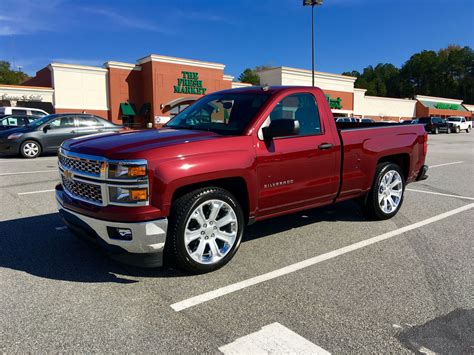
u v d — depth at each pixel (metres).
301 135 4.54
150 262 3.59
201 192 3.75
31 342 2.74
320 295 3.47
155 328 2.93
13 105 32.16
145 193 3.44
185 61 37.28
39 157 14.19
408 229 5.43
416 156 6.11
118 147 3.61
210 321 3.03
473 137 35.34
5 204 6.66
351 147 5.05
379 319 3.07
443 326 2.98
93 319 3.04
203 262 3.85
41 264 4.11
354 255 4.44
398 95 121.12
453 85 111.38
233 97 4.77
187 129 4.55
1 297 3.39
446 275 3.90
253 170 4.05
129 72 36.72
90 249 4.55
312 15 28.45
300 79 46.09
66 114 14.43
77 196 3.90
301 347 2.71
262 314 3.14
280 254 4.46
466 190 8.37
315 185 4.69
